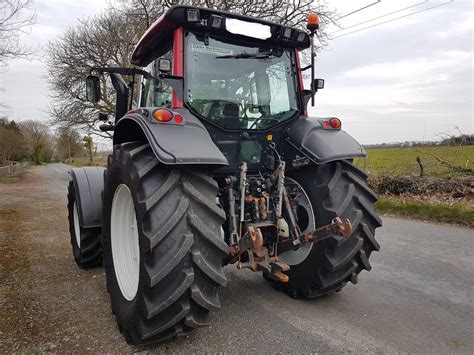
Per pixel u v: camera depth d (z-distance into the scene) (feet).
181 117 7.36
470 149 28.43
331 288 9.21
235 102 9.07
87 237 11.76
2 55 39.58
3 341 7.57
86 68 58.03
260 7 47.09
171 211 6.72
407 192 27.07
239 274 11.94
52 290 10.51
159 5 47.96
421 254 14.23
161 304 6.53
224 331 8.01
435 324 8.42
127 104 11.71
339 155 8.71
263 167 9.65
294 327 8.21
